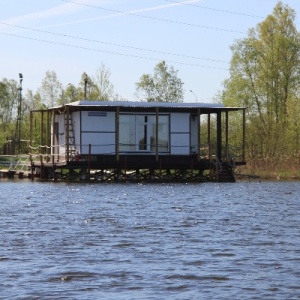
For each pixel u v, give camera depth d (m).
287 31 126.69
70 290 23.17
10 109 181.88
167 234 34.75
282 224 39.09
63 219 41.16
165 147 77.38
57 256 28.55
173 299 22.17
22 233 34.91
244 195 61.03
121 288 23.45
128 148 76.25
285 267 26.41
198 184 74.94
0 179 84.31
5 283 24.02
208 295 22.61
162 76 141.75
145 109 76.62
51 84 166.88
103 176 77.88
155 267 26.47
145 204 51.25
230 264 26.97
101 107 74.81
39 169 83.00
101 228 36.97
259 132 108.19
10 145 121.06
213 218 42.09
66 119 76.62
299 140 105.69
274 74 123.69
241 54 124.12
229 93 123.25
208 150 79.31
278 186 74.38
